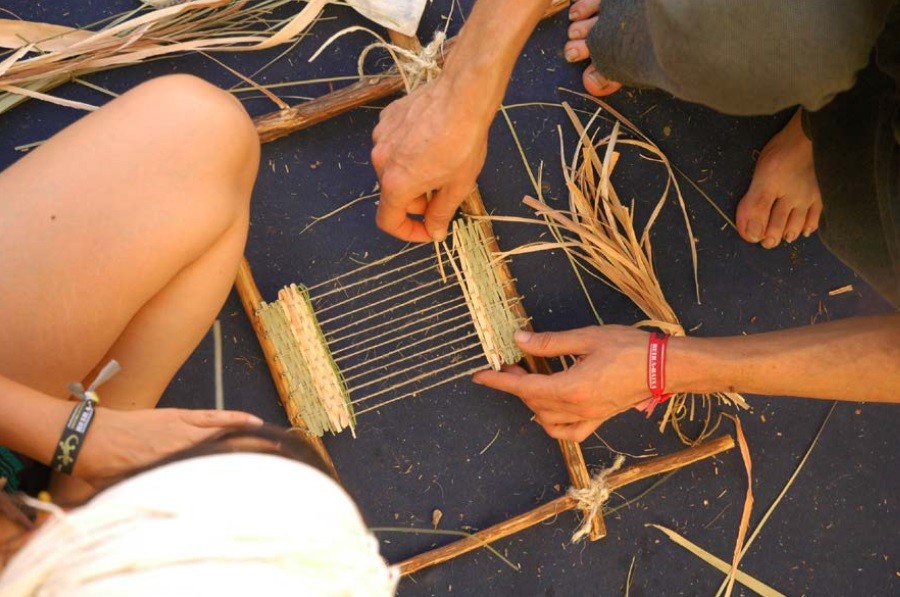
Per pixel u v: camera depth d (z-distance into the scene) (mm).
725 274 1513
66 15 1418
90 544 512
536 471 1468
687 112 1503
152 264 1012
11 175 1002
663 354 1267
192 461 558
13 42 1366
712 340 1264
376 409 1446
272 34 1451
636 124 1499
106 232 990
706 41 907
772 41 881
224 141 1064
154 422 860
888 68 966
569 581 1472
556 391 1300
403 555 1440
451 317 1451
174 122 1041
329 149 1449
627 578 1482
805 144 1413
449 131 1091
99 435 854
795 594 1509
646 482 1495
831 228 1162
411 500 1447
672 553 1492
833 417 1529
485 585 1456
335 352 1424
